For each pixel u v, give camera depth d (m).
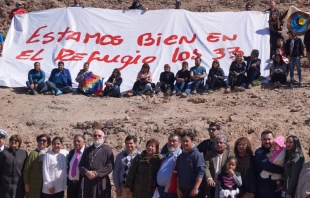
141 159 10.77
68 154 11.54
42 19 19.58
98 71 18.09
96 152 11.10
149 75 17.27
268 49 18.47
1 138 11.61
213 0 26.31
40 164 11.42
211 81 17.20
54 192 11.30
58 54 18.66
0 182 11.55
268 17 19.14
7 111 16.00
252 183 10.46
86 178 11.10
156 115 15.39
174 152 10.65
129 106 16.22
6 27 24.39
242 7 25.36
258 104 15.78
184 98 16.72
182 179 10.37
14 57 18.69
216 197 10.35
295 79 18.06
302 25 18.20
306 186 9.90
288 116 14.70
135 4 20.34
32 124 15.19
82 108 16.11
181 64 18.17
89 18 19.42
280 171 10.39
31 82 17.36
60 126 14.98
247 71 17.34
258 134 13.94
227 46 18.56
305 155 13.12
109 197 11.29
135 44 18.75
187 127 14.23
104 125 14.70
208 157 10.55
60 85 17.45
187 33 18.91
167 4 26.03
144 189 10.69
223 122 14.41
